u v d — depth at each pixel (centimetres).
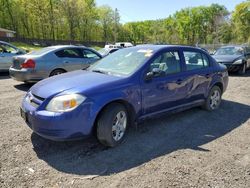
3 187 304
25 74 823
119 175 337
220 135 475
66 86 391
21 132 461
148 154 394
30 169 344
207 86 585
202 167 360
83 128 374
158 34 10619
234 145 434
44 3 6762
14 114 560
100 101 382
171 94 491
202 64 581
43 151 394
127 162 370
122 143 427
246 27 6531
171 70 499
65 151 396
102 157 382
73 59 904
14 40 4628
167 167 358
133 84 425
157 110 474
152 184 319
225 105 681
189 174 342
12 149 396
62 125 360
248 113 615
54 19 7044
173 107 506
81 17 7556
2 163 356
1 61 1070
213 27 8394
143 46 527
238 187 317
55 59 862
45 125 362
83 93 373
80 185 314
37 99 387
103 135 394
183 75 514
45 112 365
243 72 1283
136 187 312
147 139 448
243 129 509
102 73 458
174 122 535
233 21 7044
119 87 407
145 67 452
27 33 7000
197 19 8588
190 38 8800
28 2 6706
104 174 338
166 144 431
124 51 522
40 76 836
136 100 431
